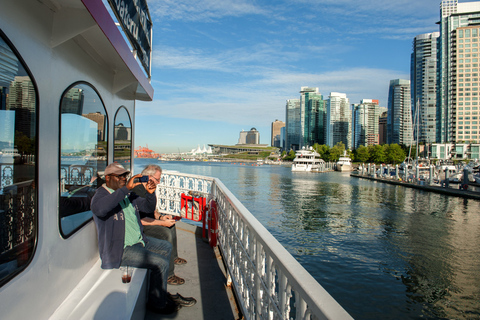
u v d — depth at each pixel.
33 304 2.05
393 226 25.66
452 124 141.50
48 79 2.20
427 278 15.02
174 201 7.91
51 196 2.29
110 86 3.86
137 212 3.71
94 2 1.98
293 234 23.03
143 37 4.38
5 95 1.67
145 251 3.31
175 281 4.10
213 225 5.61
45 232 2.21
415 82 163.38
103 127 3.60
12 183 1.78
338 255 18.27
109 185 3.17
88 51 2.94
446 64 145.62
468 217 28.92
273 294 2.27
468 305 12.38
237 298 3.56
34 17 1.96
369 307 12.12
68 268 2.67
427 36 157.88
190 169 115.56
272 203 36.88
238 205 3.58
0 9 1.60
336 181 65.88
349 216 29.56
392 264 16.91
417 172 55.75
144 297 3.19
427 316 11.55
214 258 5.11
